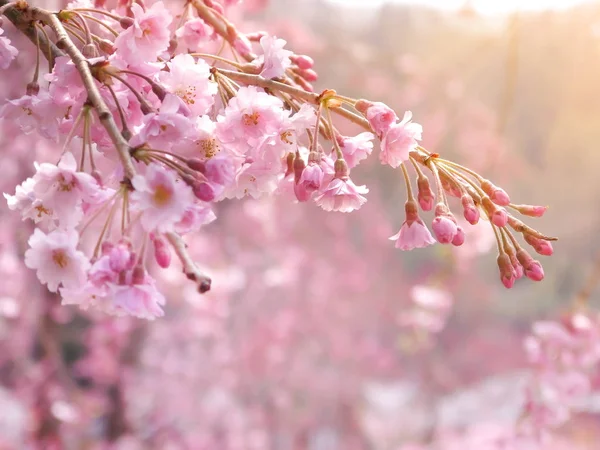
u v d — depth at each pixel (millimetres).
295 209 7652
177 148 1287
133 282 1077
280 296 7621
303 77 1654
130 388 6238
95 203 1144
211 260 6699
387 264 8602
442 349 8789
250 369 7230
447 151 7301
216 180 1109
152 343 6672
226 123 1311
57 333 5742
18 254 5105
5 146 4828
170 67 1321
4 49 1365
